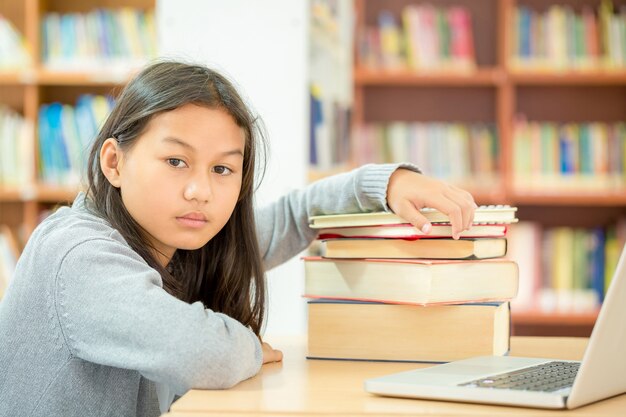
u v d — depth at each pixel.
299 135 2.63
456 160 3.91
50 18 3.68
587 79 3.89
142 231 1.29
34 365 1.18
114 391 1.20
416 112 4.17
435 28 3.93
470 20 4.09
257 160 1.51
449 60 3.91
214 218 1.22
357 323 1.27
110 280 1.10
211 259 1.43
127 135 1.23
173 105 1.20
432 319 1.25
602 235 3.91
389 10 4.12
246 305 1.44
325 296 1.32
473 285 1.26
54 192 3.61
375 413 0.88
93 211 1.30
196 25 2.66
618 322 0.90
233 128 1.23
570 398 0.88
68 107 3.66
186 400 0.96
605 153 3.86
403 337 1.26
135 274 1.11
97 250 1.14
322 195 1.47
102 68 3.64
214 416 0.88
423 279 1.21
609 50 3.86
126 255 1.17
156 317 1.05
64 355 1.16
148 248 1.29
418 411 0.89
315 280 1.33
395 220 1.27
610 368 0.93
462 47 3.92
